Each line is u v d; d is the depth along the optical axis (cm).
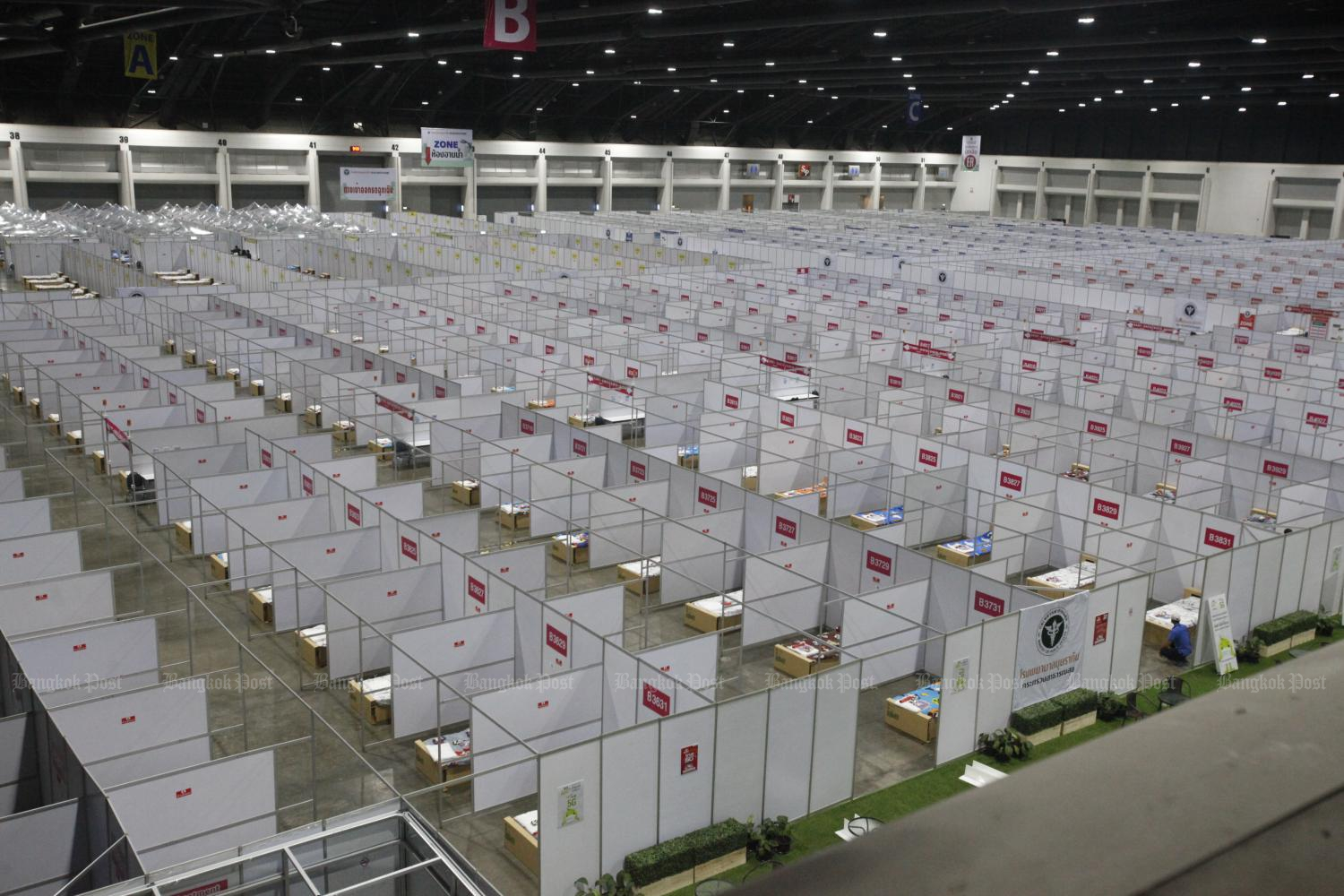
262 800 1309
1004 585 1741
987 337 4072
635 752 1291
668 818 1338
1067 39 4684
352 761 1600
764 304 4556
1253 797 122
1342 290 4947
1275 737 133
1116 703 1745
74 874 1243
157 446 2597
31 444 3027
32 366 3181
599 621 1767
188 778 1251
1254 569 1953
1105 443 2831
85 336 3594
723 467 2856
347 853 1148
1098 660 1762
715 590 2044
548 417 2714
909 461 2650
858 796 1527
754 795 1409
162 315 4078
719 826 1372
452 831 1448
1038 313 4681
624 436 3162
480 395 2994
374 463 2462
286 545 1962
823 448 2839
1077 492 2339
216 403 2850
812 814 1476
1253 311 4347
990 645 1596
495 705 1453
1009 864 110
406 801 1202
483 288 4941
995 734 1641
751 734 1385
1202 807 121
